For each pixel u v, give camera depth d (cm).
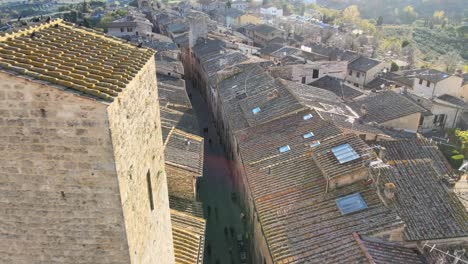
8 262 1084
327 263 1800
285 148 2794
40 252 1063
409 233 1906
